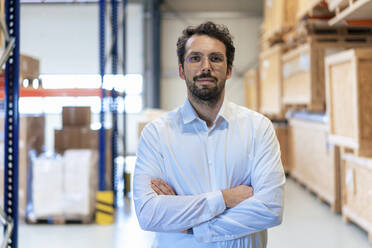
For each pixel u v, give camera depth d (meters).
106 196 4.99
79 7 11.70
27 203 5.11
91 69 11.81
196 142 1.71
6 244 2.45
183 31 1.72
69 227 4.82
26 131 5.00
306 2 5.32
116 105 6.14
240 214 1.62
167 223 1.62
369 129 3.94
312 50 5.47
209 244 1.63
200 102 1.70
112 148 5.88
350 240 4.19
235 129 1.73
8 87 2.53
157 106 12.33
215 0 12.56
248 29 12.56
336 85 4.58
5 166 2.54
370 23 4.39
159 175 1.74
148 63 12.39
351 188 4.60
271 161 1.70
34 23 11.70
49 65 11.80
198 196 1.62
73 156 4.96
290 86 6.57
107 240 4.33
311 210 5.41
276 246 4.04
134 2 12.12
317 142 6.01
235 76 12.59
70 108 5.88
